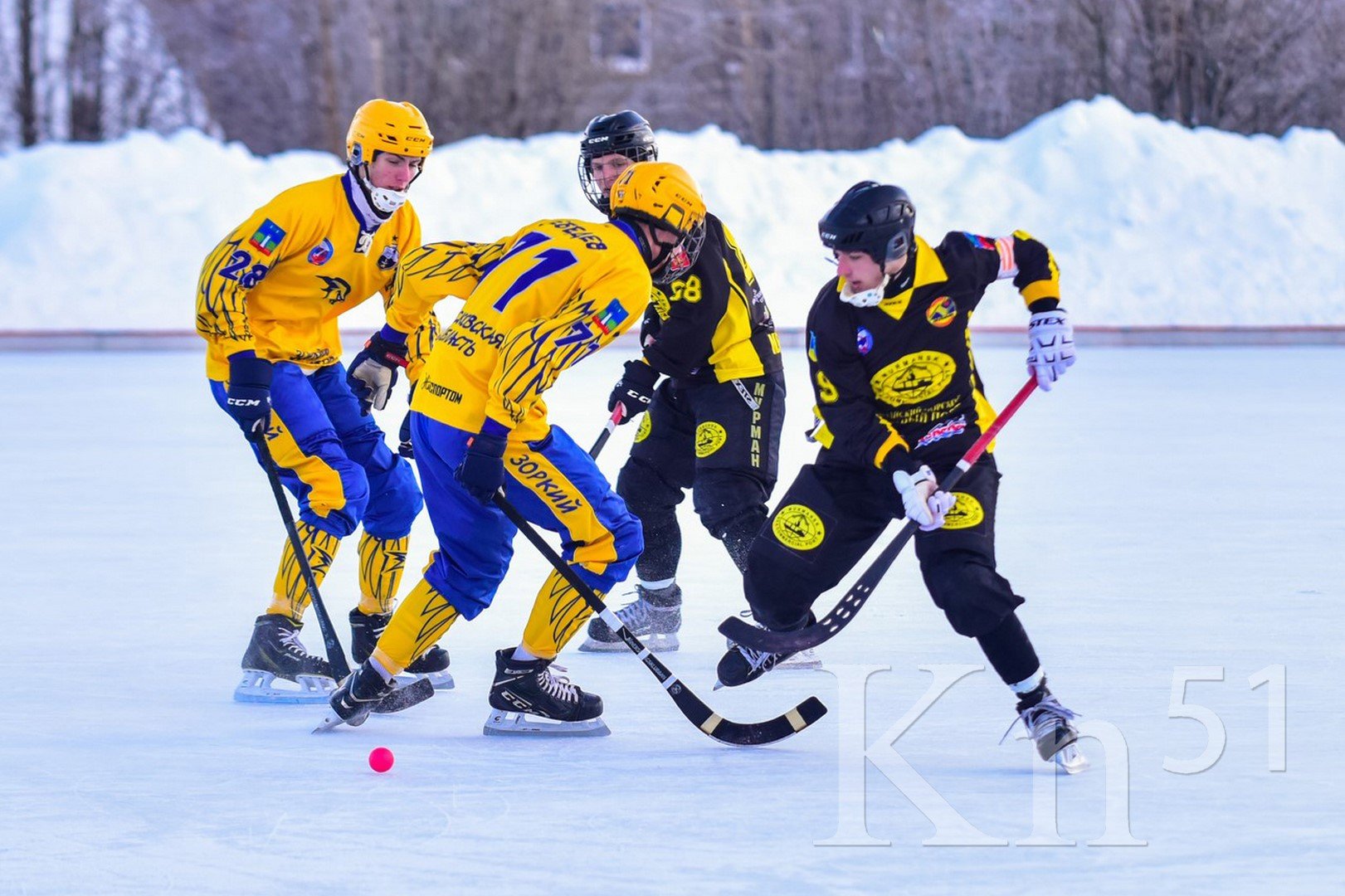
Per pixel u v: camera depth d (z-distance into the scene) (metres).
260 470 20.23
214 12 55.72
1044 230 41.66
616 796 8.14
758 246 39.72
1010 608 8.50
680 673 11.01
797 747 9.09
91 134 55.28
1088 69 53.91
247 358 9.99
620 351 35.06
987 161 43.66
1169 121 48.34
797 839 7.45
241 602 13.02
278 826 7.65
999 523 16.38
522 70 53.22
